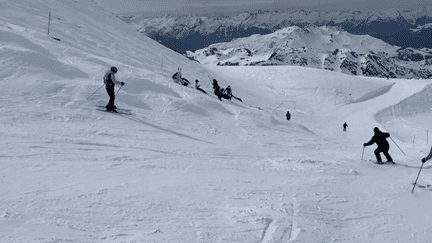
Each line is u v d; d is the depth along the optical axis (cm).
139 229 338
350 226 457
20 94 1076
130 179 527
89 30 3572
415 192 702
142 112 1304
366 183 748
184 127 1263
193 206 433
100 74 1497
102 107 1182
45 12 3400
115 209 383
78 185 457
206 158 834
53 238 291
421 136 4553
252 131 1484
